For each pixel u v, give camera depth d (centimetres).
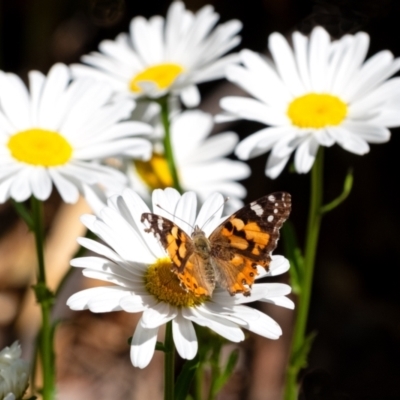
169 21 63
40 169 54
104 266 48
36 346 55
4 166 54
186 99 59
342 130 55
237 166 64
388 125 54
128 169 62
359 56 56
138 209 49
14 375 49
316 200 54
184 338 47
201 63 60
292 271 54
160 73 60
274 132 55
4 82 56
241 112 56
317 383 65
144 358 46
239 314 47
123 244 48
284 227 54
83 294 47
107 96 57
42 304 53
